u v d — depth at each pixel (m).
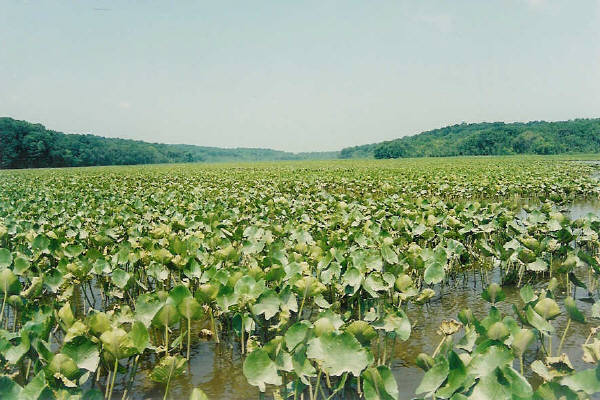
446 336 4.35
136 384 4.48
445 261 6.69
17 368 4.43
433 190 19.12
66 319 4.29
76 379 3.57
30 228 9.77
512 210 11.32
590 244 8.59
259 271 5.52
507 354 3.43
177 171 42.91
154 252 6.41
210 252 7.69
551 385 2.98
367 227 8.74
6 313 6.22
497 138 115.94
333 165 54.69
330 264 6.02
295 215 11.16
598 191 16.94
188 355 4.74
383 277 5.68
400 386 4.29
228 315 5.46
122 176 33.50
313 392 4.27
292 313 5.98
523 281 7.43
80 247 7.13
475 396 3.09
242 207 12.02
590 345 3.84
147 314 4.70
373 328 4.02
